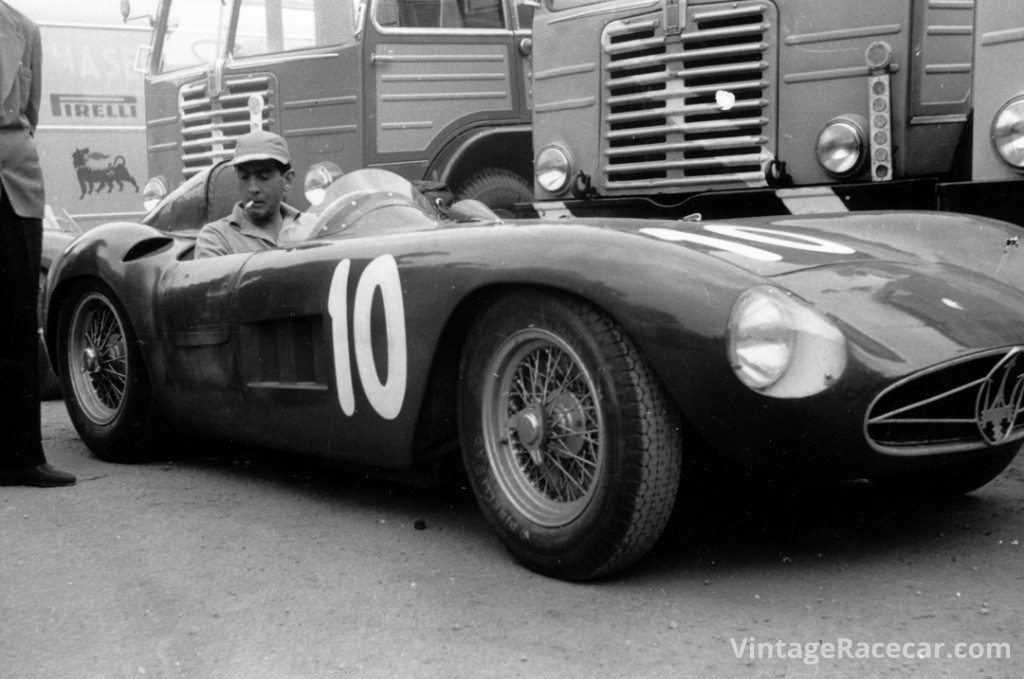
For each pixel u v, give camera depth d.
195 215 4.43
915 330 2.59
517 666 2.26
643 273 2.57
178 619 2.58
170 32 8.39
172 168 8.35
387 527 3.27
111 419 4.25
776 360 2.46
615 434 2.57
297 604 2.65
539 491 2.84
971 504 3.34
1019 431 2.81
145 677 2.27
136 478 4.02
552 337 2.72
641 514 2.58
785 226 3.38
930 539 3.00
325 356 3.26
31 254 3.87
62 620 2.59
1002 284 3.09
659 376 2.53
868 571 2.75
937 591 2.61
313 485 3.81
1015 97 4.31
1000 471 3.27
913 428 2.63
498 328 2.85
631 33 5.68
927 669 2.19
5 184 3.76
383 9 7.20
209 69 7.95
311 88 7.42
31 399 3.89
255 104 7.63
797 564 2.82
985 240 3.30
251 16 7.77
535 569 2.81
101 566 2.98
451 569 2.87
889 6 4.92
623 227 2.86
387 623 2.51
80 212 11.57
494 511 2.89
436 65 7.40
